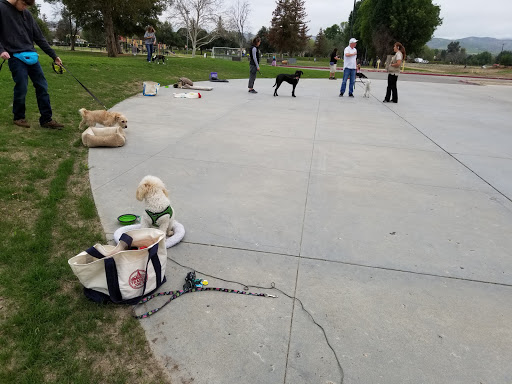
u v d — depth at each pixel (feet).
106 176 15.44
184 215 12.56
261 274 9.63
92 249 8.25
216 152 19.52
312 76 72.49
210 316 8.09
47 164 15.87
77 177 15.12
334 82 62.54
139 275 8.20
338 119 29.78
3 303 7.97
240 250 10.66
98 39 211.61
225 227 11.90
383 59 157.58
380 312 8.43
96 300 8.14
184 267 9.77
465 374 6.89
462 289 9.34
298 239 11.39
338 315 8.29
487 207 14.20
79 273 7.82
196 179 15.72
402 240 11.58
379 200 14.49
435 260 10.55
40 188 13.53
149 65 53.78
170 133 22.82
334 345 7.45
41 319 7.60
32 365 6.67
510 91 58.59
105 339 7.32
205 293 8.82
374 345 7.49
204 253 10.43
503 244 11.55
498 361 7.21
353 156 20.04
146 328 7.66
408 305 8.70
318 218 12.80
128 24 121.49
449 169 18.51
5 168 14.39
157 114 27.99
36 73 18.83
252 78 41.81
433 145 23.02
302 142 22.34
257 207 13.42
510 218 13.34
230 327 7.80
